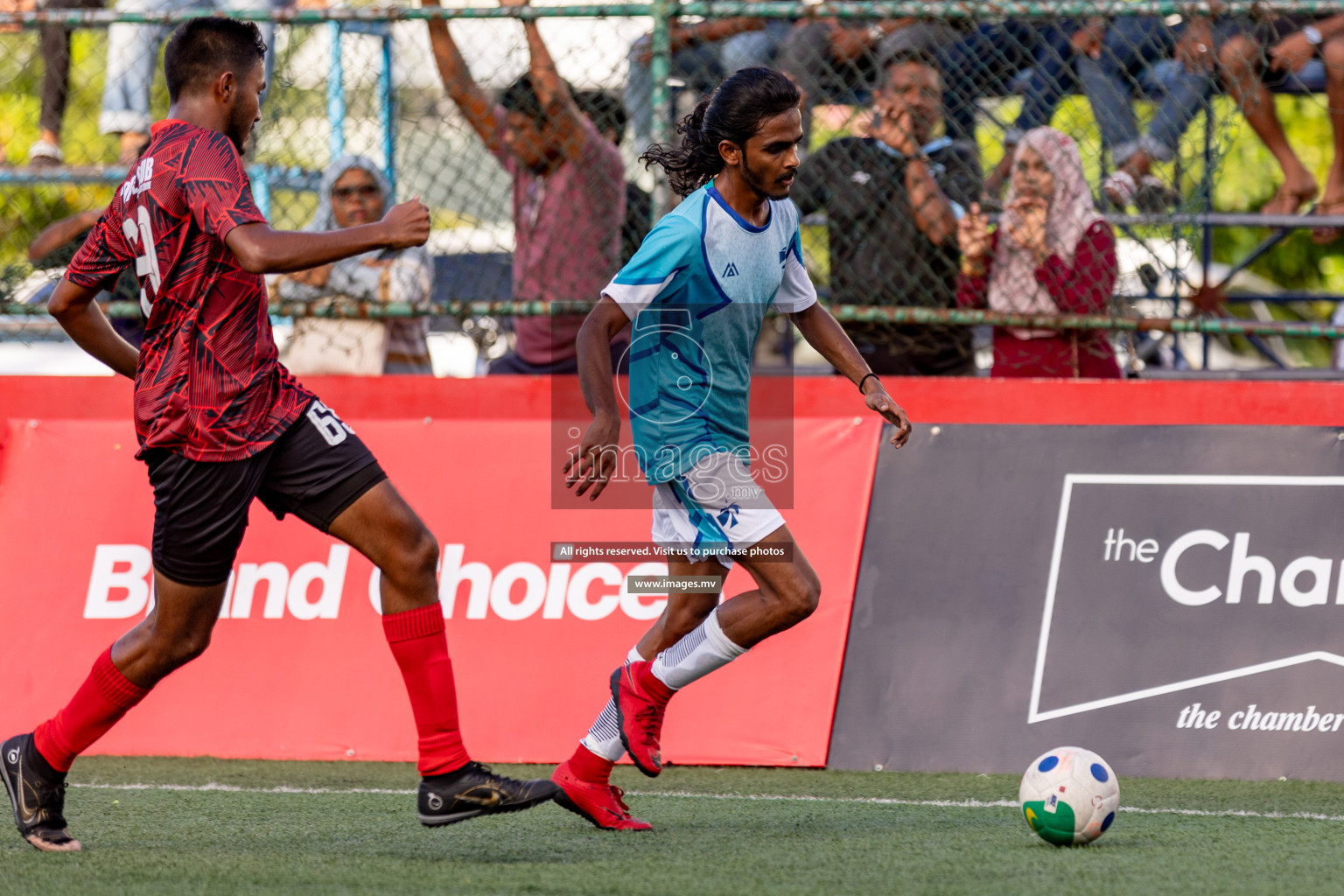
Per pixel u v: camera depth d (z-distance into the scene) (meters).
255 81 9.82
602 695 14.14
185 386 9.41
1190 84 15.40
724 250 10.42
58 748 9.96
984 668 13.89
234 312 9.46
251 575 14.88
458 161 16.00
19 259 17.55
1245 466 14.16
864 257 15.85
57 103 18.22
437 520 14.92
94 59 19.62
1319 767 13.29
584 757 10.85
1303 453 14.12
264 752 14.27
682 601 11.04
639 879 9.04
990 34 15.98
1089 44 15.80
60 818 10.14
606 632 14.38
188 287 9.38
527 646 14.42
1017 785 12.97
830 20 15.41
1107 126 15.83
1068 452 14.41
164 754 14.41
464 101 15.77
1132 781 13.25
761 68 10.31
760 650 14.16
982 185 15.85
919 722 13.80
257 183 16.62
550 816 11.48
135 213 9.52
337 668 14.51
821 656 14.05
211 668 14.67
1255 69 16.53
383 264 16.28
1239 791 12.73
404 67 15.87
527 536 14.77
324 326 16.52
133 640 9.91
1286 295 18.75
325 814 11.55
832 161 15.78
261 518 15.07
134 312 15.80
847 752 13.78
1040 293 15.62
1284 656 13.61
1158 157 15.68
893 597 14.20
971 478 14.50
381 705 14.33
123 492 15.38
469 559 14.75
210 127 9.66
